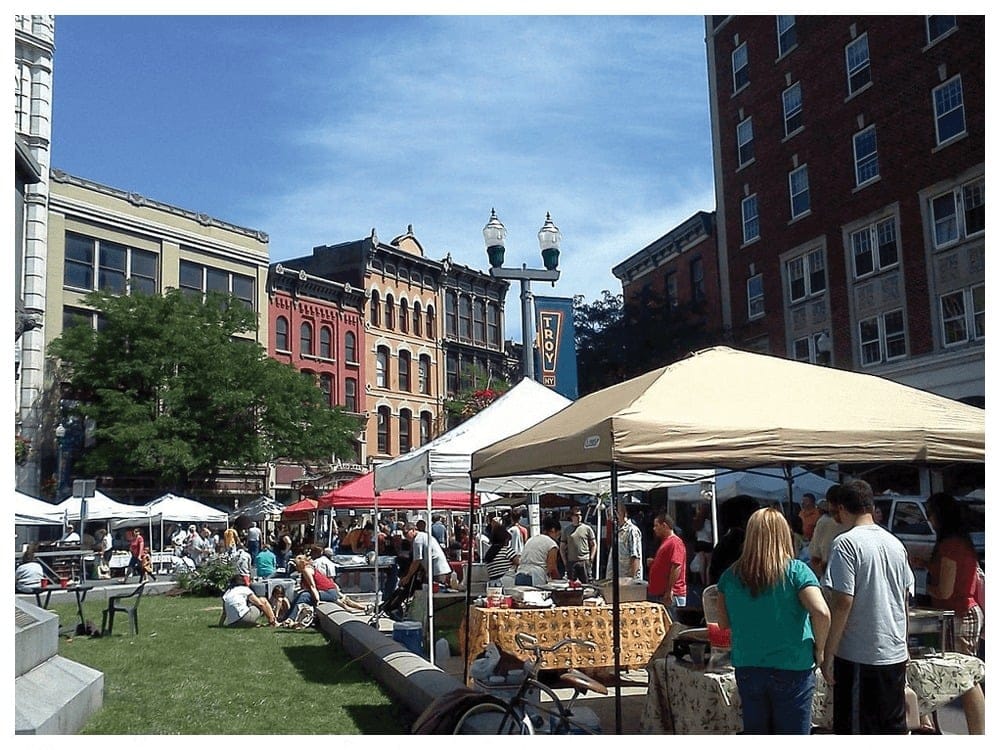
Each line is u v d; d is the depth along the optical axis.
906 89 23.98
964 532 6.77
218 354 32.97
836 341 26.05
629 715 7.27
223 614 14.33
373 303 45.84
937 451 6.03
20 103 32.75
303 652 11.12
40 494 31.91
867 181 25.20
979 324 21.80
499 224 14.81
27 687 6.51
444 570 12.62
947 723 6.69
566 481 13.06
